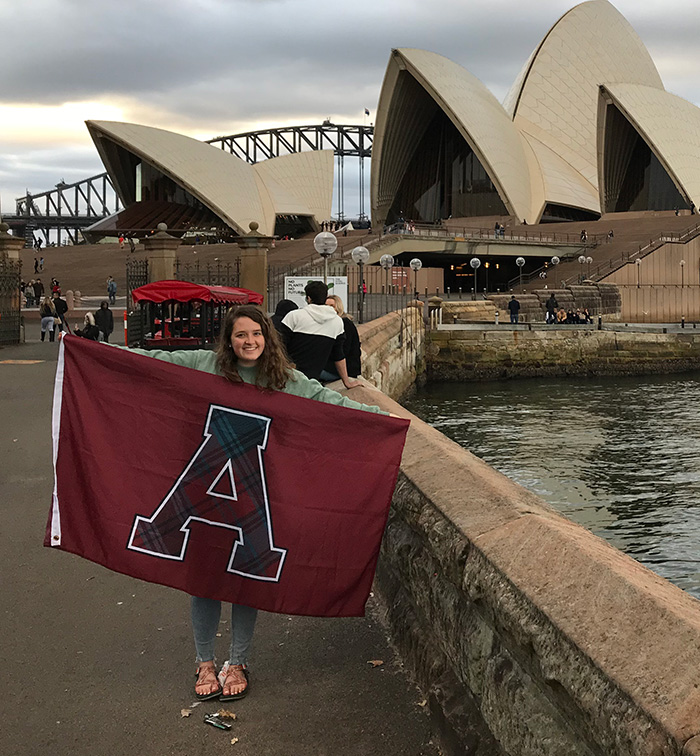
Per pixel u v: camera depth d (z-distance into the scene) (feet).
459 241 226.58
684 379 139.23
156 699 11.14
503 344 137.28
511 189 309.83
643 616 6.56
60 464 11.22
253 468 11.17
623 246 234.17
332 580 11.24
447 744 9.61
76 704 10.99
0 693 11.32
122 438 11.20
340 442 11.23
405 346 112.57
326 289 22.49
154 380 11.24
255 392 11.18
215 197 285.23
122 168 305.32
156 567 11.17
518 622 7.63
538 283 211.61
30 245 456.86
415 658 11.57
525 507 9.73
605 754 6.12
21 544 18.66
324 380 25.84
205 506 11.16
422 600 11.41
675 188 333.21
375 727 10.28
